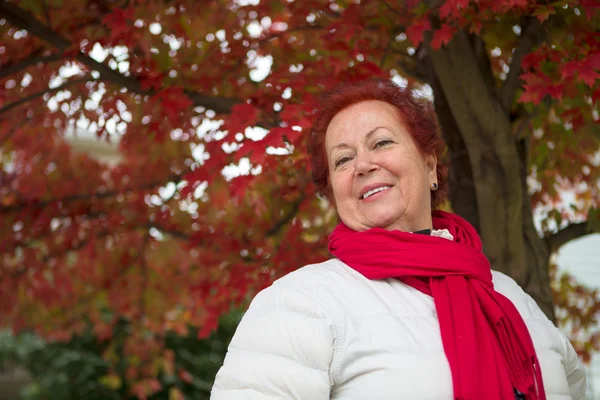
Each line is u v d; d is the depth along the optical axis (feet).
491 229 9.77
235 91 11.36
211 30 11.98
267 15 11.48
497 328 5.55
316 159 6.60
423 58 10.82
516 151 9.67
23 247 15.46
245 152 8.39
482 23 9.21
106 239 15.64
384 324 5.23
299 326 5.19
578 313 15.06
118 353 26.14
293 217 13.10
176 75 10.75
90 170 16.31
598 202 13.39
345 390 5.15
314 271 5.73
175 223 14.62
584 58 7.90
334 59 9.32
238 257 12.80
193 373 27.27
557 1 8.31
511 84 9.58
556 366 5.89
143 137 12.33
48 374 28.19
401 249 5.62
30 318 17.75
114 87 10.98
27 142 16.10
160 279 16.57
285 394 5.06
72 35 11.07
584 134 10.28
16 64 10.85
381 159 5.97
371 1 9.51
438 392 5.00
